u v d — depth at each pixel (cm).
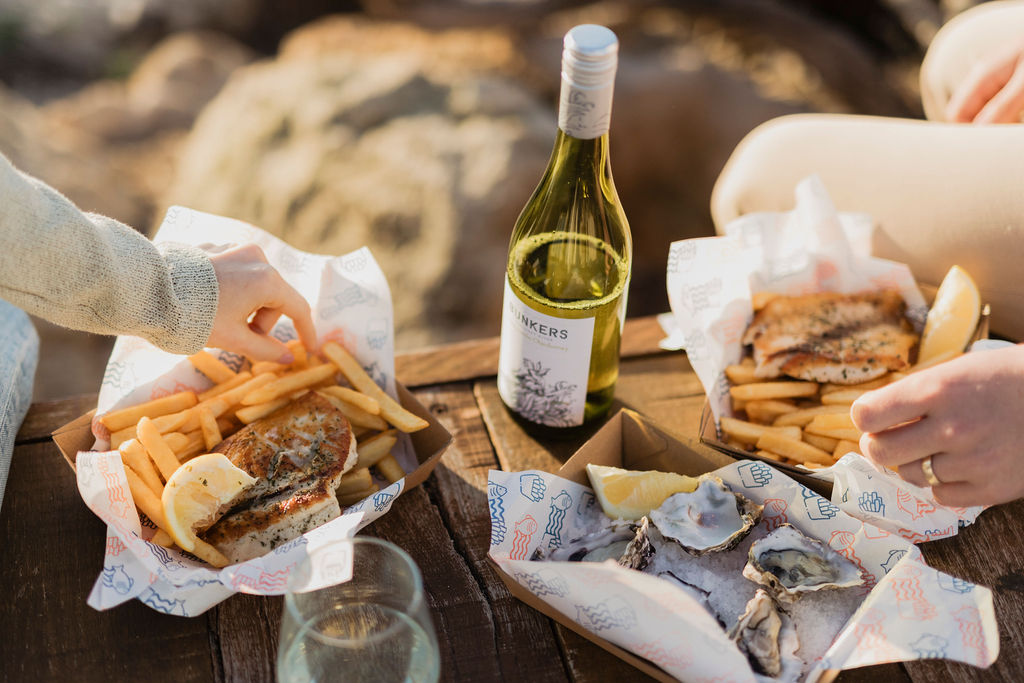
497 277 188
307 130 218
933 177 103
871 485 84
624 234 91
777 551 81
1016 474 81
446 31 271
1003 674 80
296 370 92
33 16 327
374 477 90
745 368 95
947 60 120
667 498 84
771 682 75
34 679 79
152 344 87
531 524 82
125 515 80
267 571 78
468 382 100
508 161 196
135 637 81
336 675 74
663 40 255
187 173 244
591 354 89
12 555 85
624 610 75
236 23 333
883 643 76
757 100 229
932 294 97
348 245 202
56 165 262
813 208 99
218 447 86
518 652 81
